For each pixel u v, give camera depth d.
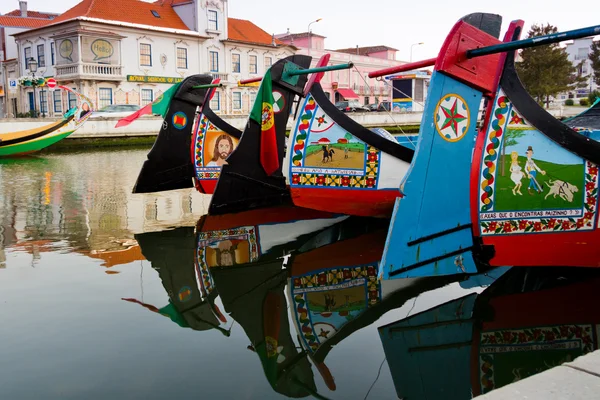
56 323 6.02
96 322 6.07
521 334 5.63
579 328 5.72
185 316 6.30
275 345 5.57
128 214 11.78
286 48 46.81
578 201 6.39
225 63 42.75
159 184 14.22
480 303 6.46
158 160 14.06
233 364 5.13
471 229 6.82
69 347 5.43
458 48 6.35
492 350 5.31
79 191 14.91
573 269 7.36
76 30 34.06
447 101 6.47
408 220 6.40
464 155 6.69
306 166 10.10
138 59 37.53
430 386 4.64
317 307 6.56
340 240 9.54
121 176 18.05
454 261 6.75
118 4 38.06
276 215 11.47
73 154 26.50
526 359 5.10
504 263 6.67
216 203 11.48
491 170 6.48
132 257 8.59
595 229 6.43
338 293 7.00
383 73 8.36
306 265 8.16
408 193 6.37
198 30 40.41
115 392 4.57
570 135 6.29
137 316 6.26
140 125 31.45
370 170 9.79
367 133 9.75
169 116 14.04
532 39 5.80
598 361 3.32
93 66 35.22
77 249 9.02
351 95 51.00
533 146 6.38
